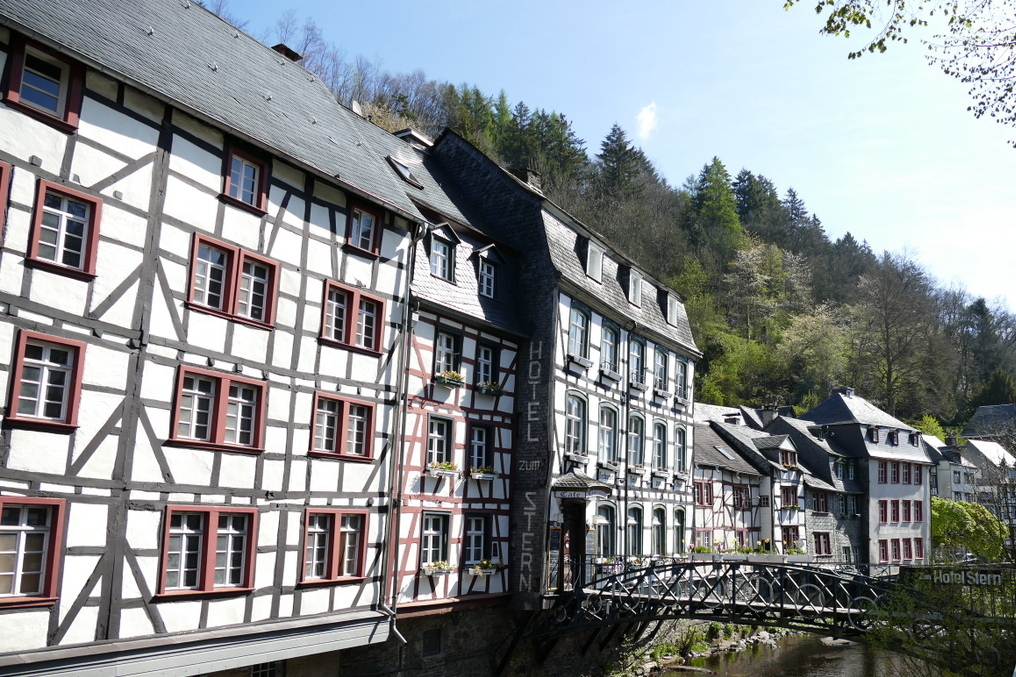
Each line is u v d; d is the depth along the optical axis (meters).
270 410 14.57
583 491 20.38
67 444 11.46
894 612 16.36
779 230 89.25
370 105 50.66
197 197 13.67
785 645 32.38
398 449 17.27
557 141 63.59
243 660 13.48
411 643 17.84
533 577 20.09
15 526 10.90
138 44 14.20
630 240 61.84
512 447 21.17
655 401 28.02
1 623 10.55
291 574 14.66
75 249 11.95
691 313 61.19
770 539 38.84
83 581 11.46
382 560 16.66
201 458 13.31
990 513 30.03
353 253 16.75
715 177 80.06
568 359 22.22
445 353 19.47
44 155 11.55
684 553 28.80
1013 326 86.19
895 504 50.28
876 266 75.69
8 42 11.38
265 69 18.53
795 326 68.19
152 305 12.77
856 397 53.78
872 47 9.43
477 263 21.05
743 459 39.66
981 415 69.25
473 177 24.62
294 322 15.23
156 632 12.34
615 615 20.69
